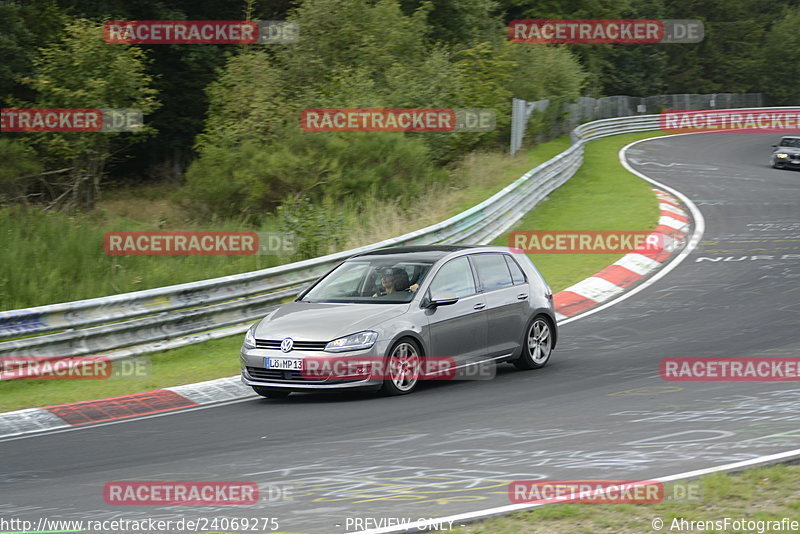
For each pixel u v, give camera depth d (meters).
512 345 40.06
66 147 104.50
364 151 93.75
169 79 147.12
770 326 47.31
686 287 60.16
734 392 32.69
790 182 118.81
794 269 63.75
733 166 138.38
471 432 28.45
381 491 22.28
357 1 124.56
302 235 65.69
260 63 115.62
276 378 35.50
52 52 108.56
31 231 71.50
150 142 149.12
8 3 118.75
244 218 92.06
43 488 24.55
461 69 125.12
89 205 108.50
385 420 31.12
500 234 79.62
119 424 33.31
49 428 33.31
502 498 21.02
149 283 57.06
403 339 36.00
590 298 58.94
